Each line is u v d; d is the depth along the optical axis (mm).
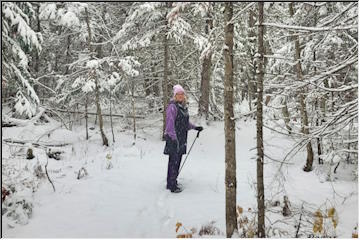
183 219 5895
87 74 12438
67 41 15945
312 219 5867
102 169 8977
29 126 12586
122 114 16141
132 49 13906
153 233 5305
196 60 16141
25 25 9172
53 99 14422
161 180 8203
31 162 9281
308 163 9383
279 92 5492
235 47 15484
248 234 4949
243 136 14859
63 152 10773
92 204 6418
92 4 14320
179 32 12461
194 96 17281
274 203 6629
